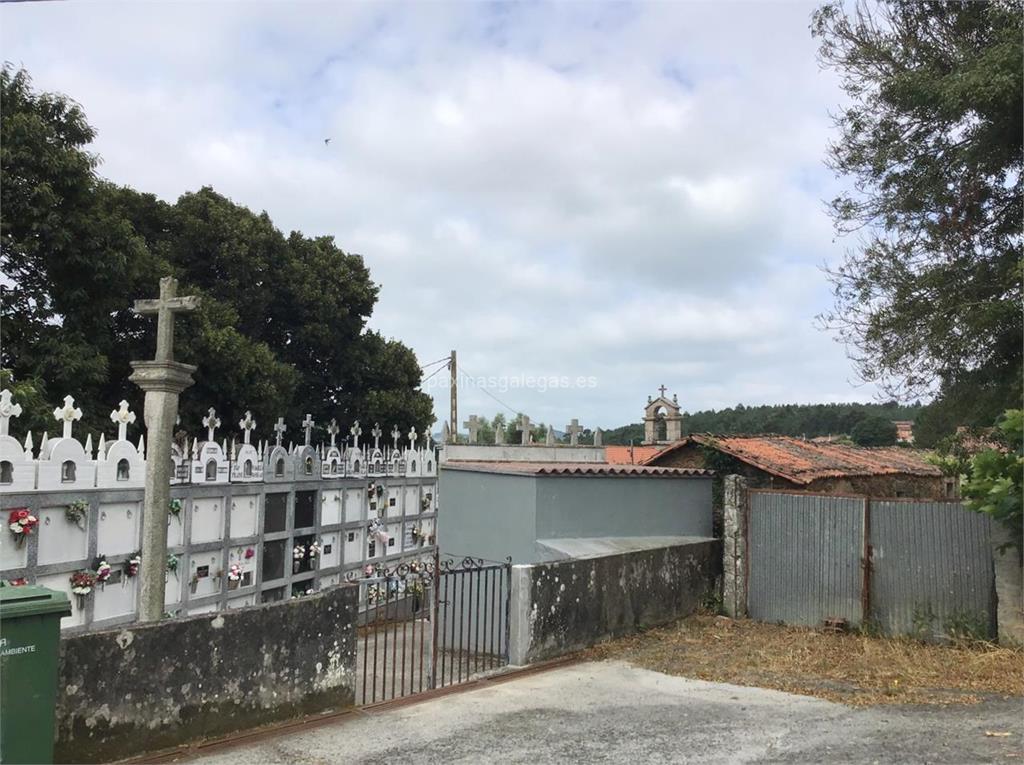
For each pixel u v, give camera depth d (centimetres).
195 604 1098
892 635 1014
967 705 684
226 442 1395
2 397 817
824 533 1090
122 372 1512
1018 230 1070
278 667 623
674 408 3291
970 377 1087
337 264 2119
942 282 1076
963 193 1077
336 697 668
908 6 1136
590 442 3472
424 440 2186
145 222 1798
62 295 1273
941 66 1104
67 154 1205
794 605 1104
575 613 915
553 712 673
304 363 2130
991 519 913
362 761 547
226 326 1670
